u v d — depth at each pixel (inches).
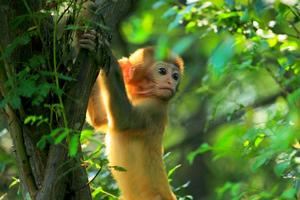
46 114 385.4
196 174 996.6
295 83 471.2
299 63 477.4
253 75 705.0
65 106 382.9
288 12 472.7
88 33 396.5
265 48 467.8
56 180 372.2
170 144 950.4
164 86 522.9
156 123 516.7
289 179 462.3
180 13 450.0
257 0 457.1
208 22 486.9
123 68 534.3
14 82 366.0
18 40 366.0
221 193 420.5
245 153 420.8
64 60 391.5
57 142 354.0
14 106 360.2
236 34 473.7
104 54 404.2
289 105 399.2
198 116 938.1
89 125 545.0
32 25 385.4
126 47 787.4
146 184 508.4
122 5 416.8
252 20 468.4
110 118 489.7
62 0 385.1
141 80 529.0
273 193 423.8
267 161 425.4
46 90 362.3
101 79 474.3
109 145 499.8
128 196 509.4
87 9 405.4
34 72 381.4
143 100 522.9
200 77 876.0
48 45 389.1
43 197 372.2
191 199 488.4
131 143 506.3
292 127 376.2
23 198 431.8
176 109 903.1
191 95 859.4
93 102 506.3
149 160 511.2
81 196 388.5
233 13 469.7
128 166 504.7
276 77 513.7
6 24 378.9
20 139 382.9
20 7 383.2
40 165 382.9
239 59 490.9
